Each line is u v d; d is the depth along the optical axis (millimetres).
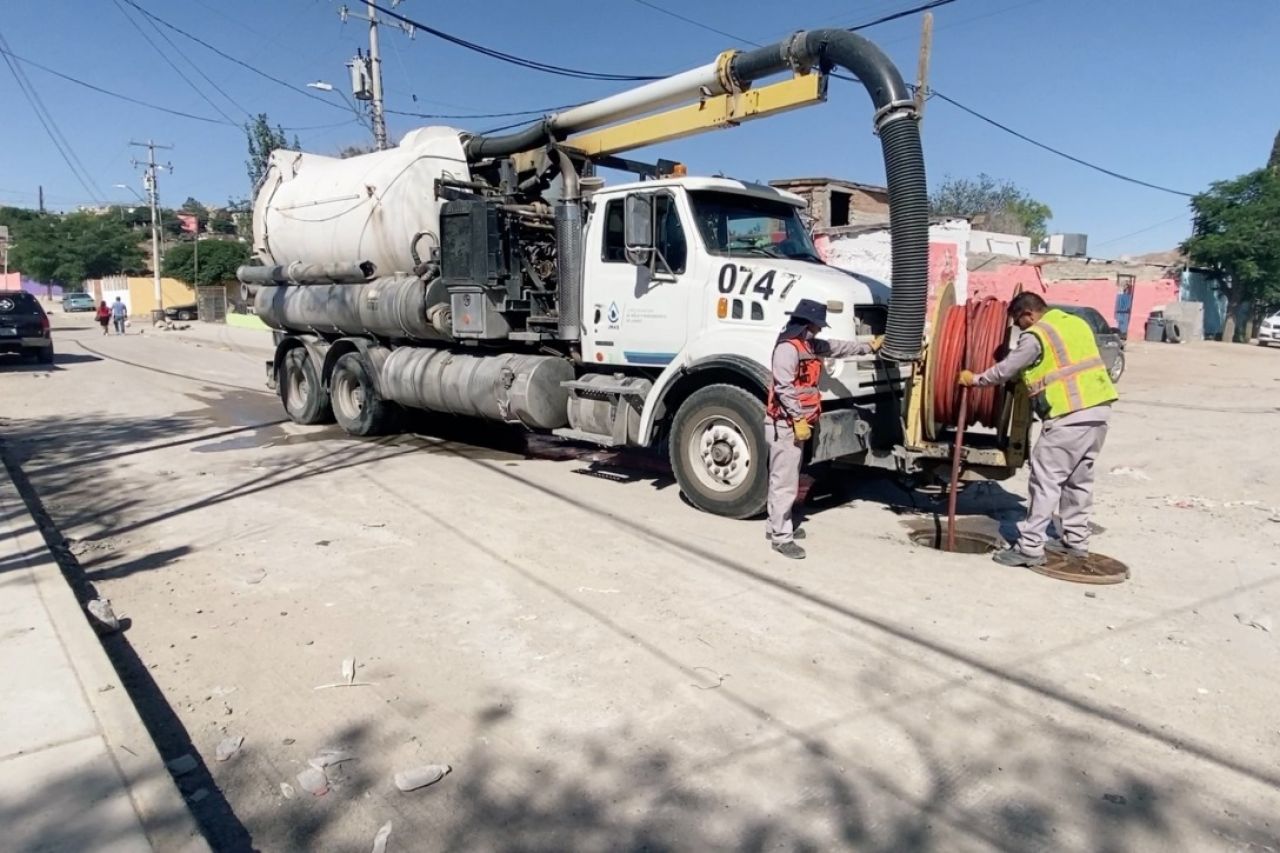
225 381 18438
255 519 7141
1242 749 3674
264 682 4258
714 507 7203
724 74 7570
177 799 3055
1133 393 17406
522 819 3182
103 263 77312
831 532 6855
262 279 12492
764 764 3531
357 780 3432
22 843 2795
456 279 9180
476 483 8484
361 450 10375
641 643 4684
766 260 7289
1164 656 4559
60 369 21000
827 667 4402
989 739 3732
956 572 5871
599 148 8914
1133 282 37812
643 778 3436
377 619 5023
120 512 7398
